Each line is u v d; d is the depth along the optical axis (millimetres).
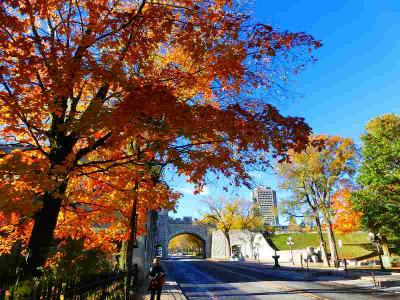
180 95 7215
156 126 5660
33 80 6719
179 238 168000
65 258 7367
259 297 17297
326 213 40438
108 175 8328
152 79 6246
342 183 40438
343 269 35875
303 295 17328
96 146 7156
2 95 5715
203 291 20859
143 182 9273
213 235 99250
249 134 5844
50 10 6742
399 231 28859
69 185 9055
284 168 40125
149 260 36438
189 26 6227
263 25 6418
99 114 5621
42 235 6859
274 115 6027
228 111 5789
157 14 6145
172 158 6371
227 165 6852
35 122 6645
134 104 5242
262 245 76625
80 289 6504
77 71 5668
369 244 58844
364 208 29422
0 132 7695
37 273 6539
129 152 8984
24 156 6984
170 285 23062
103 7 6156
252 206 87250
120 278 12055
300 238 77812
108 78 5797
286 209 41875
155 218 40938
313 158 39250
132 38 6180
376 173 27500
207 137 6445
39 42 5805
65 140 7004
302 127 6047
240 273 37219
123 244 15438
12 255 9414
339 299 15508
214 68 6688
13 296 4141
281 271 38062
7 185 5438
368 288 19422
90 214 9078
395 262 38969
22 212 5609
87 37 6043
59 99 6297
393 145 27125
